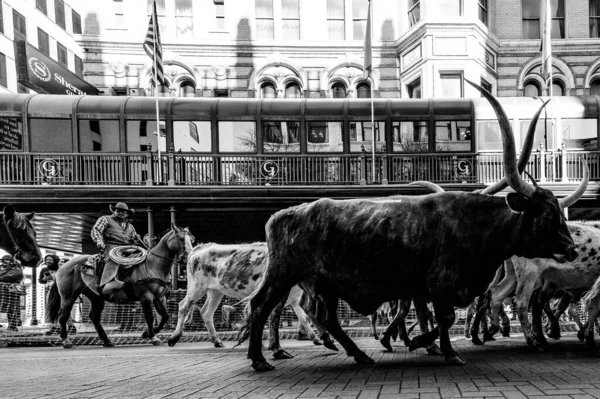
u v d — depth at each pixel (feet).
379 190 59.41
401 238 19.56
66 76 74.74
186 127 61.87
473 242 19.43
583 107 63.67
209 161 61.26
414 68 81.35
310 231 20.16
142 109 61.26
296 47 85.76
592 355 23.15
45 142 59.67
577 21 86.74
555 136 63.31
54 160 58.80
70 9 101.91
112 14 85.51
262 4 87.30
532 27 87.40
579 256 26.17
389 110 63.36
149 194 58.18
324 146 63.10
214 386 16.62
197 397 14.62
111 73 84.53
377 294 20.16
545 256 19.36
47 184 58.08
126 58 84.94
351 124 63.46
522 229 19.08
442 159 62.75
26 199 56.90
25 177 58.29
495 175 62.39
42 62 70.03
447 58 78.64
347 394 14.46
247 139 62.44
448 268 19.38
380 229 19.66
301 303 32.19
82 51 85.51
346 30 86.79
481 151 63.16
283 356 24.52
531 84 86.79
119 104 61.11
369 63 65.51
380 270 19.75
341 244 19.89
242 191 58.95
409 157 62.23
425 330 24.48
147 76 85.10
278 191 59.21
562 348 26.21
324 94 85.76
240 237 68.64
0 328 44.83
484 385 15.28
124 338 41.70
